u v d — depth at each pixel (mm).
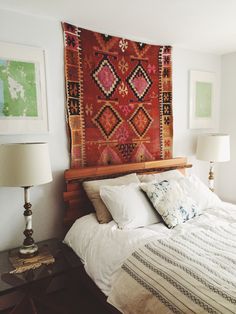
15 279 1604
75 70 2262
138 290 1397
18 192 2086
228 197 3510
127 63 2570
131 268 1514
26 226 1866
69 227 2271
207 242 1666
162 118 2889
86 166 2387
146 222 2047
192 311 1139
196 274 1302
